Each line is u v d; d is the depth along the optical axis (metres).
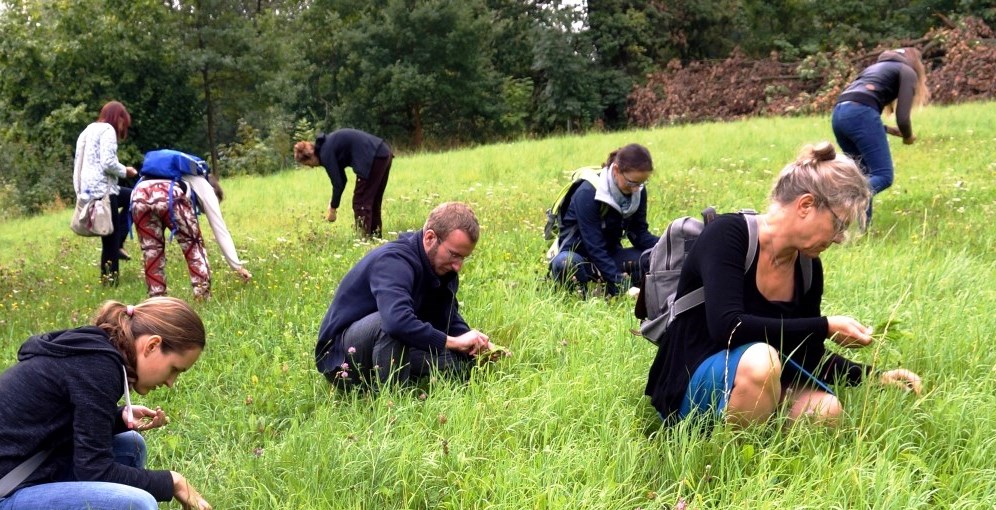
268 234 9.10
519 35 36.06
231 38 28.06
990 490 2.75
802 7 34.53
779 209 3.02
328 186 14.05
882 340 3.12
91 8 26.62
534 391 3.63
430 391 3.70
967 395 3.24
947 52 23.41
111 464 2.59
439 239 3.79
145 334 2.64
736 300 3.04
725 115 26.92
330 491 2.96
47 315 5.93
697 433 3.05
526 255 6.45
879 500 2.65
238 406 3.77
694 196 8.65
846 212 2.88
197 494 2.79
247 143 27.98
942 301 4.37
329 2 33.75
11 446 2.47
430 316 4.03
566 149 15.33
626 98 33.59
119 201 7.31
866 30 33.03
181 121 28.83
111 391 2.56
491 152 16.59
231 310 5.25
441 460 3.11
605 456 3.10
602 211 5.32
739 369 3.00
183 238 6.04
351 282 3.94
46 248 10.64
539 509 2.77
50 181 26.59
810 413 3.10
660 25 35.19
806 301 3.24
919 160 10.45
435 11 32.12
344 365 3.79
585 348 4.12
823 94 24.22
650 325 3.41
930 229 6.43
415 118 33.72
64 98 26.95
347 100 33.88
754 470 2.94
